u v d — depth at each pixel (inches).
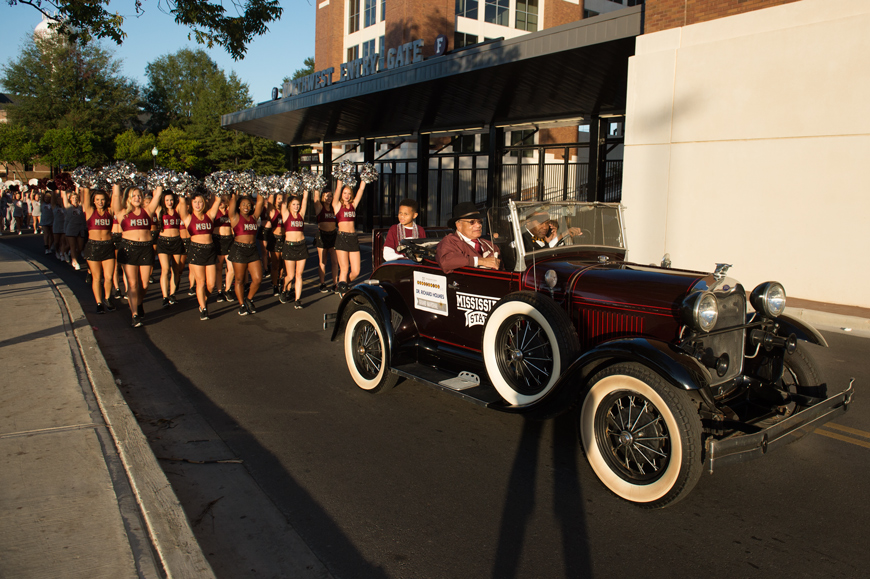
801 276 377.1
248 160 2127.2
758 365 160.7
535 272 167.0
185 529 114.2
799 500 134.6
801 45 363.6
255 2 449.7
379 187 1069.8
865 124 343.3
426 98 726.5
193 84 2800.2
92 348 242.5
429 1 1084.5
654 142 442.0
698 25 411.8
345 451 162.1
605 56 509.7
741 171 398.0
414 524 125.0
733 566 109.8
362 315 209.9
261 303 388.8
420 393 213.3
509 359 164.1
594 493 138.4
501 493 138.5
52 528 113.2
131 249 313.0
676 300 139.1
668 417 122.3
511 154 895.1
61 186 515.5
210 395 208.8
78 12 402.9
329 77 937.5
